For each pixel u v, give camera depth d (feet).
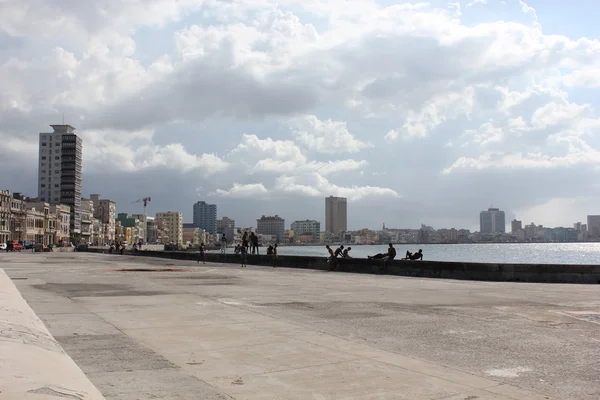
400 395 19.20
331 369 22.77
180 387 19.76
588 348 28.02
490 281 77.66
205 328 32.53
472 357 25.71
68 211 611.88
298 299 49.60
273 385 20.22
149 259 169.48
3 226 422.82
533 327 34.45
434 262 85.92
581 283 73.82
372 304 46.11
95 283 65.10
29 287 58.75
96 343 27.71
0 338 19.13
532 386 20.75
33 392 12.78
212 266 120.37
